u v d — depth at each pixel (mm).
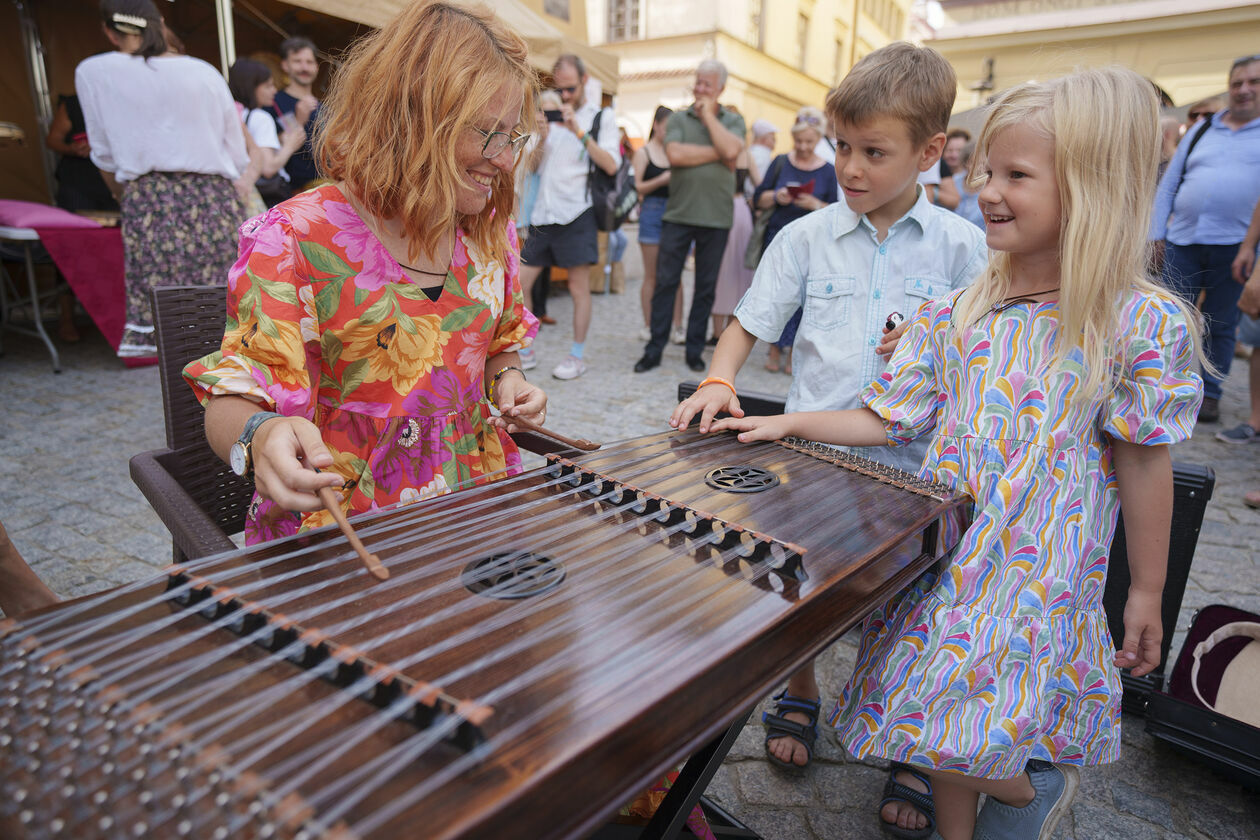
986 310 1271
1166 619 1967
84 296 4441
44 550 2527
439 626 761
